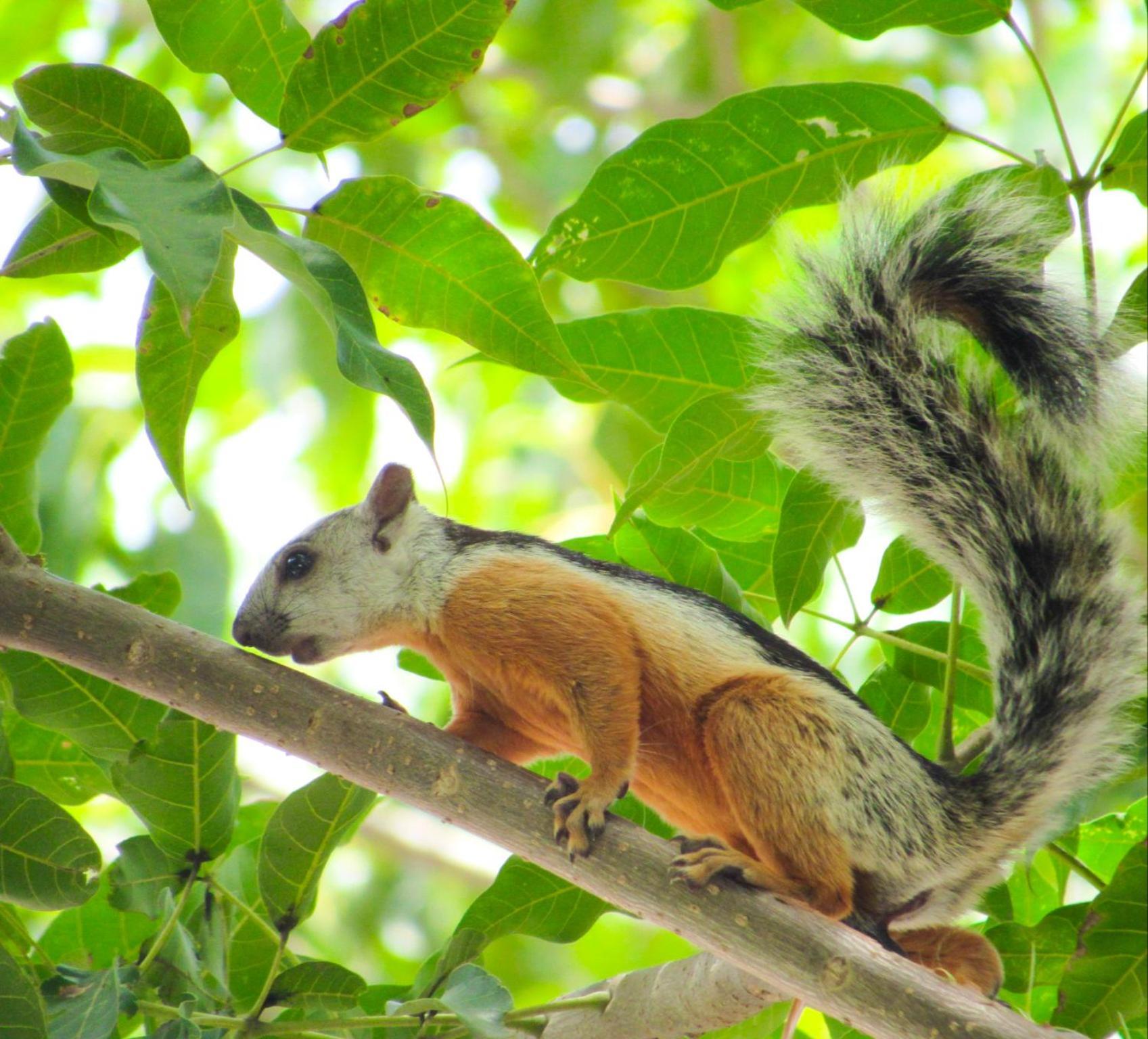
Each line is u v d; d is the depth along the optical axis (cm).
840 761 809
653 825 954
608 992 808
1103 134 2041
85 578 1520
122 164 579
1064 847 974
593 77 2275
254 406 1977
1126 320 888
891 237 923
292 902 752
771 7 2264
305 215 732
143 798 767
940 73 2236
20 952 739
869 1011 636
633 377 912
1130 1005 795
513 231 2245
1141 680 866
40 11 2000
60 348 836
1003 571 882
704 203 843
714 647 858
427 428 622
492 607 853
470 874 1845
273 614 921
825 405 895
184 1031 652
